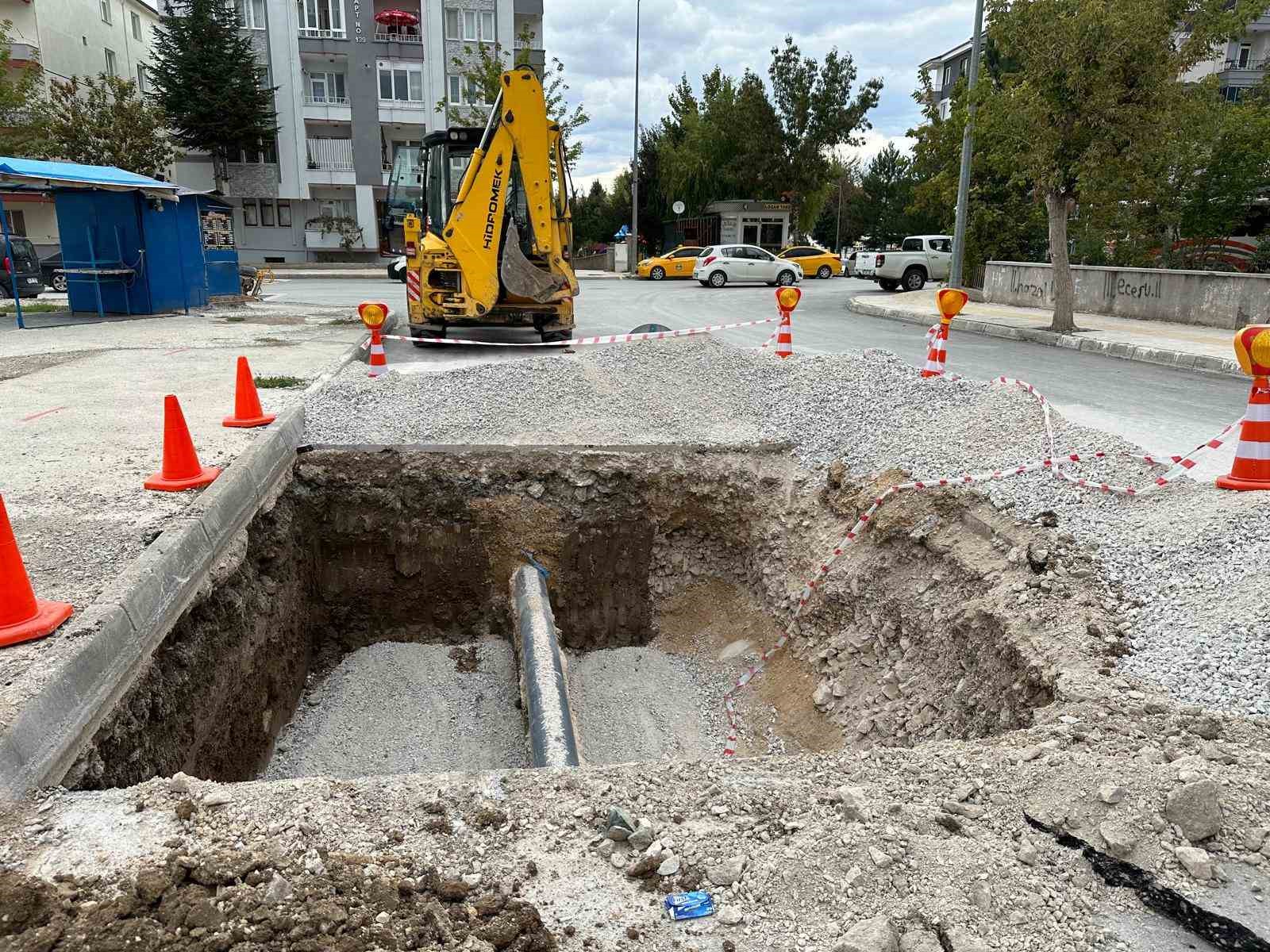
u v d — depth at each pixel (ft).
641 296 82.38
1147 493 18.07
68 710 11.36
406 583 24.18
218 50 114.32
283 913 7.76
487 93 105.19
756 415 28.14
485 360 38.73
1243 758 10.42
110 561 15.21
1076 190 48.57
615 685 22.93
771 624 22.58
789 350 33.01
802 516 22.93
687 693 22.45
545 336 44.37
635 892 8.75
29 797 9.99
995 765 10.71
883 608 19.12
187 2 115.65
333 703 21.95
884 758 11.23
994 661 15.06
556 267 40.78
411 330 45.83
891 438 23.62
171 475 19.40
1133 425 27.40
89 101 105.40
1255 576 14.37
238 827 9.45
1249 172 64.80
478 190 37.17
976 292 79.30
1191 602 14.26
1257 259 69.97
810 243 154.81
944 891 8.52
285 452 23.09
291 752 19.95
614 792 10.40
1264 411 17.48
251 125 117.91
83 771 11.42
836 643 19.98
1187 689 12.28
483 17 126.31
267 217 129.29
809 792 10.34
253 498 20.16
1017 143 51.42
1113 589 15.12
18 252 70.44
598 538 24.47
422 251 41.11
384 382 29.78
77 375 33.68
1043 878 8.80
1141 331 50.39
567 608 24.64
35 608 12.77
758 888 8.73
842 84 140.46
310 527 23.57
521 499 24.04
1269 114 65.05
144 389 30.96
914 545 19.24
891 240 186.91
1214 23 46.11
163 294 59.67
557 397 28.35
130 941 7.44
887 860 8.87
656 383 29.63
